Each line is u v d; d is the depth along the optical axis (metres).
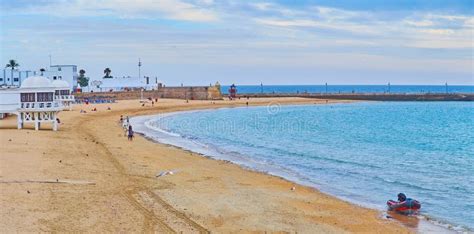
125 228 21.09
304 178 38.25
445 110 153.38
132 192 28.48
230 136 72.00
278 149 57.19
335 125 94.62
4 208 21.77
